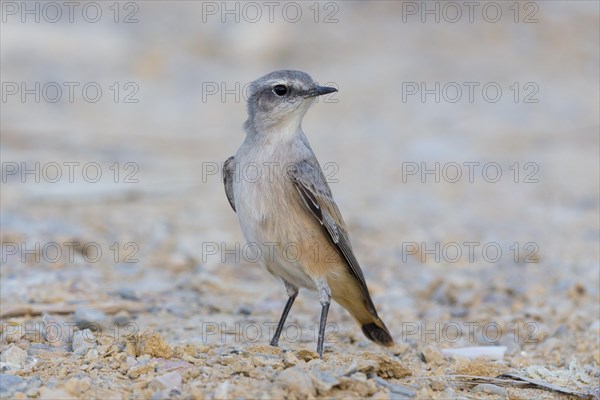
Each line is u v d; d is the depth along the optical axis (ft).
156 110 86.99
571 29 108.17
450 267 48.55
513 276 46.42
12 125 78.48
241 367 26.20
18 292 38.04
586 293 42.47
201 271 45.32
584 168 72.43
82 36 101.96
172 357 28.30
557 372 30.53
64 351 30.09
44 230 50.01
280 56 101.65
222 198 62.23
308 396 24.12
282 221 31.30
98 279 41.81
